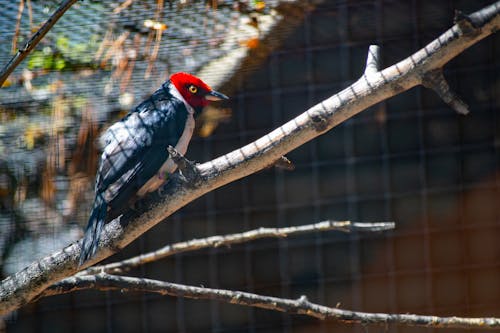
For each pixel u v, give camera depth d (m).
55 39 7.95
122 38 7.69
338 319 6.02
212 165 5.36
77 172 8.90
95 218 5.73
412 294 9.97
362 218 10.13
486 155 9.80
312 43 8.22
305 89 9.02
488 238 9.88
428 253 9.98
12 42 7.56
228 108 9.30
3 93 8.60
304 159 10.16
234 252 10.24
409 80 5.09
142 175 6.14
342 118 5.22
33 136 8.90
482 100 9.62
